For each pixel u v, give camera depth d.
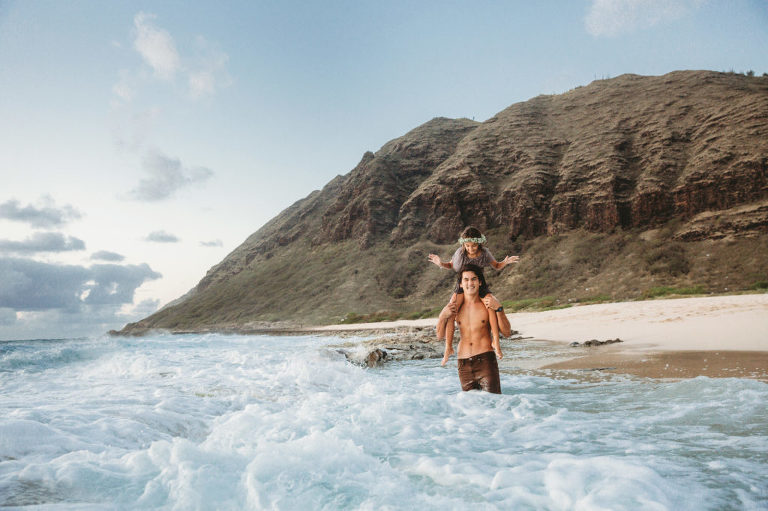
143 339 32.25
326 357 9.34
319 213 102.94
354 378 6.91
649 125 58.00
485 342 5.02
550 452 2.78
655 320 14.47
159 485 2.13
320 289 66.69
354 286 62.66
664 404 4.07
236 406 4.59
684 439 2.93
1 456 2.46
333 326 47.34
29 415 3.39
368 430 3.42
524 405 4.30
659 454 2.62
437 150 86.00
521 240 56.03
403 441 3.13
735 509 1.80
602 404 4.30
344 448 2.80
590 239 50.59
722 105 53.66
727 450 2.64
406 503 2.00
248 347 18.36
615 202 51.16
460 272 5.10
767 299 14.73
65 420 3.37
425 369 8.99
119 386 5.79
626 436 3.09
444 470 2.44
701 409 3.74
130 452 2.74
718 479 2.16
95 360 10.20
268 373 7.08
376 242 71.31
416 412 4.14
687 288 29.77
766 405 3.71
